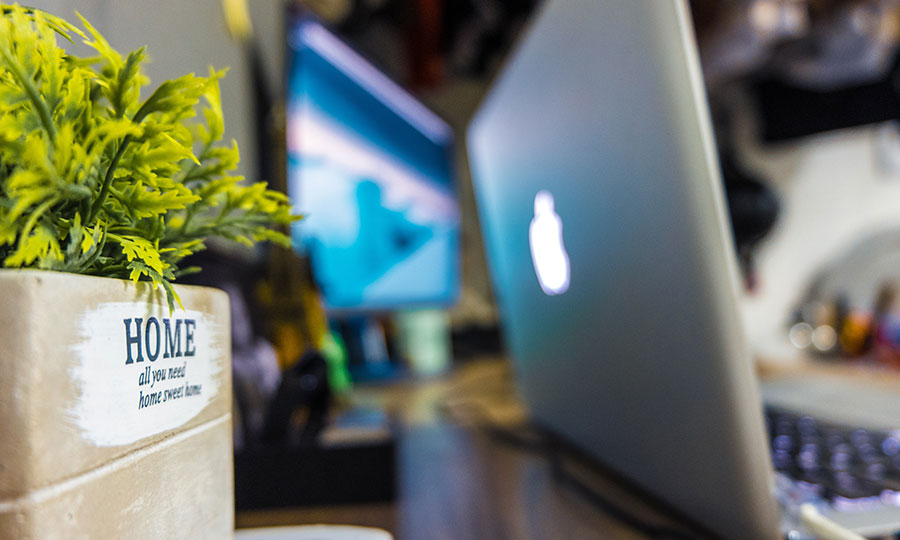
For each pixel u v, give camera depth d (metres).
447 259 1.49
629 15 0.35
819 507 0.35
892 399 0.71
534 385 0.75
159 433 0.21
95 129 0.18
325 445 0.49
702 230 0.32
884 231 1.44
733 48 1.37
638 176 0.37
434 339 1.63
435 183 1.45
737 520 0.35
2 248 0.18
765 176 1.69
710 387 0.34
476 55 1.95
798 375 1.03
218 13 0.73
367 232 1.16
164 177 0.23
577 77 0.44
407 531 0.44
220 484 0.27
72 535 0.17
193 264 0.48
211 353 0.26
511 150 0.64
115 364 0.19
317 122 0.99
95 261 0.20
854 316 1.33
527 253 0.64
